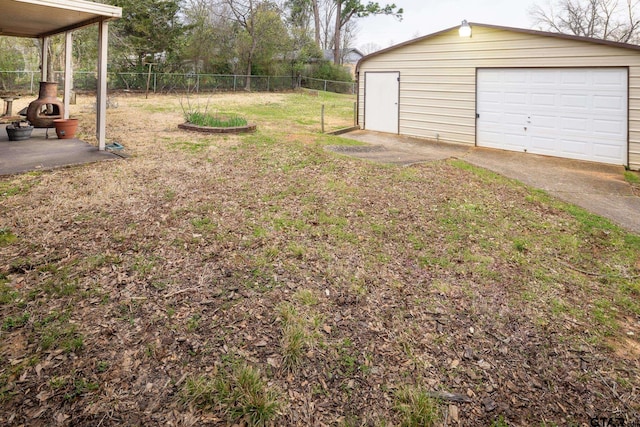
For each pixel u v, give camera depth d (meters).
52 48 17.70
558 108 8.57
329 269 3.30
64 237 3.57
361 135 11.27
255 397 1.94
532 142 9.06
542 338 2.56
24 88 17.39
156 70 21.58
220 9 23.95
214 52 23.88
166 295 2.78
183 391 1.96
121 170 5.77
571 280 3.39
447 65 10.27
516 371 2.25
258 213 4.43
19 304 2.57
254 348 2.31
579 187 6.46
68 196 4.59
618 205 5.57
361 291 3.01
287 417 1.87
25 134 7.52
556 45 8.38
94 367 2.08
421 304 2.89
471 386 2.13
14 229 3.68
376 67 11.88
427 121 10.94
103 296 2.71
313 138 9.73
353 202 5.02
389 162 7.50
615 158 7.98
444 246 3.92
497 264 3.60
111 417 1.79
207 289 2.88
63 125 7.70
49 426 1.73
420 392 2.05
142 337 2.34
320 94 25.36
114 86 19.66
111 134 8.64
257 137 9.23
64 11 6.43
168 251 3.42
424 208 4.99
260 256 3.43
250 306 2.71
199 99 18.42
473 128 10.01
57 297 2.67
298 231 4.02
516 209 5.21
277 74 26.53
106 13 6.38
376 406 1.97
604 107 7.98
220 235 3.79
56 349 2.20
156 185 5.17
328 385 2.09
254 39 24.41
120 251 3.36
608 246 4.16
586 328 2.70
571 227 4.67
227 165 6.45
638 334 2.66
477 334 2.58
